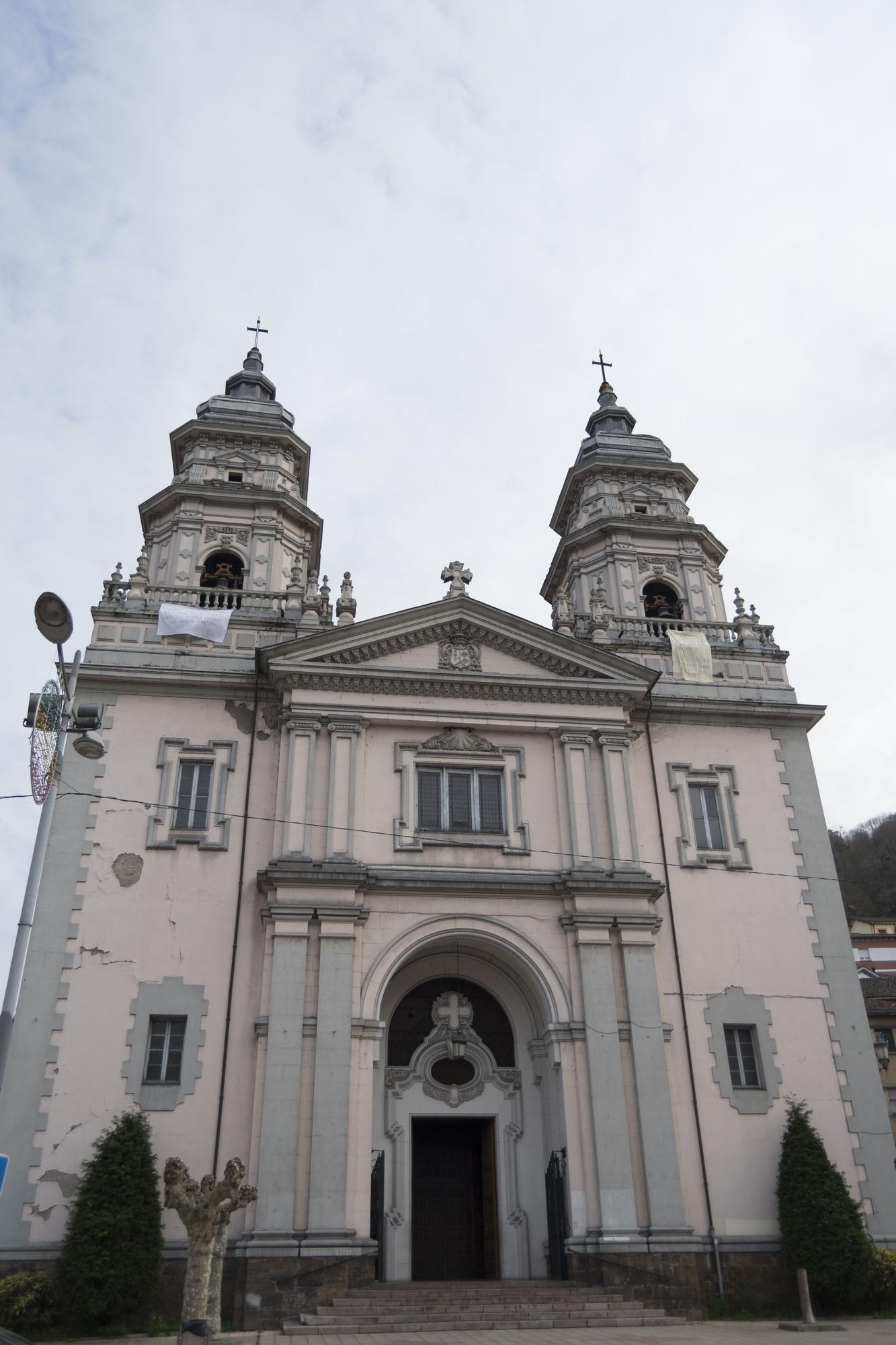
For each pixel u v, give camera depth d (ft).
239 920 79.46
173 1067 74.64
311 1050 74.33
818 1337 60.03
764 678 99.04
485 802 87.04
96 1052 73.77
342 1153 71.15
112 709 86.22
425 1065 82.99
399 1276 76.28
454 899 81.66
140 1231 65.72
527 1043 84.48
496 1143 81.41
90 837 80.84
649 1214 73.67
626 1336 60.54
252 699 88.22
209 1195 53.06
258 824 83.20
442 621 90.99
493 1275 78.28
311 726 85.20
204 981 76.89
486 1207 81.10
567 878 82.43
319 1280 67.36
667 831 89.30
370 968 78.02
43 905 77.87
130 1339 62.08
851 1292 71.31
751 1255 74.54
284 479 112.57
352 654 88.28
